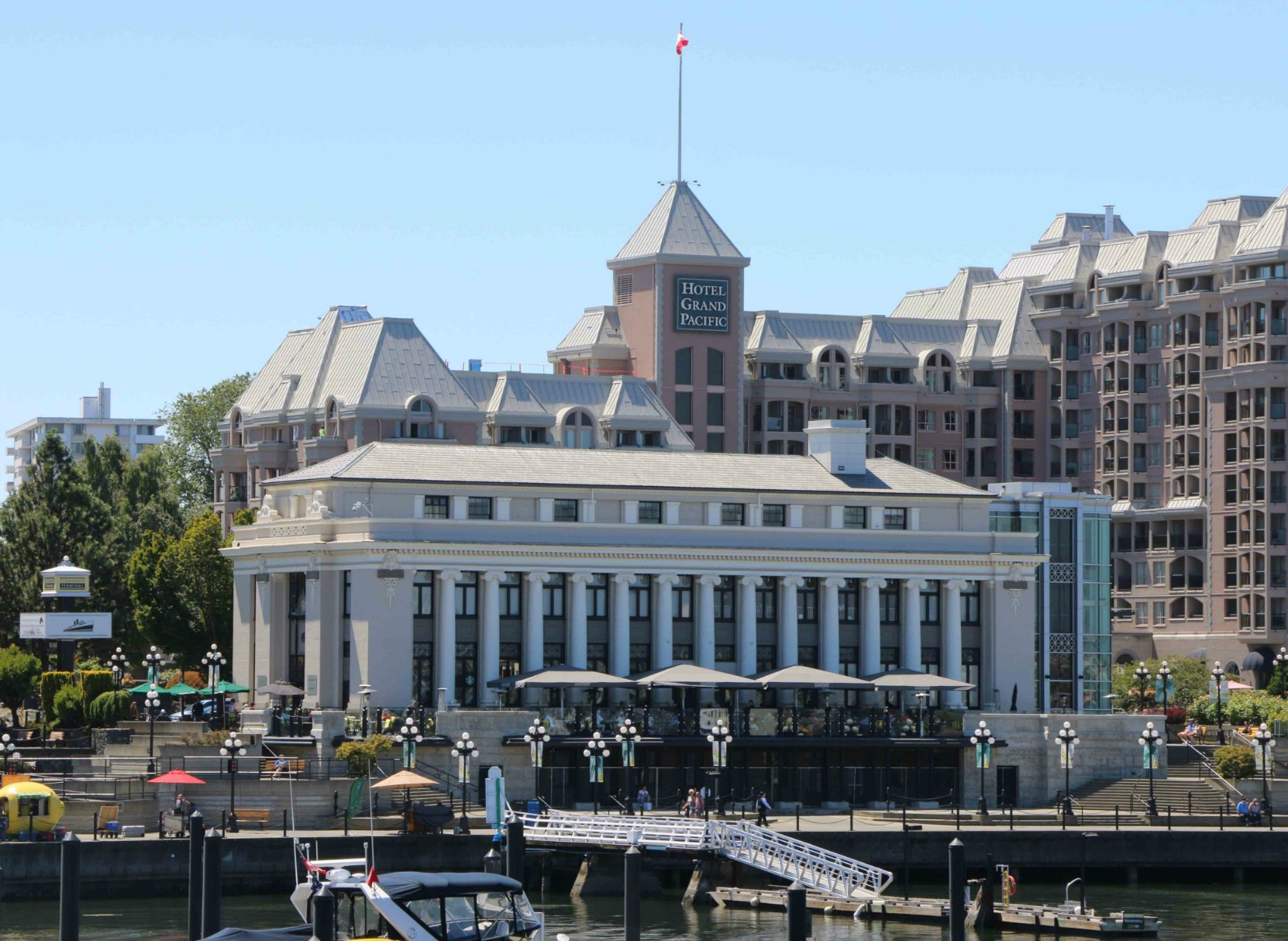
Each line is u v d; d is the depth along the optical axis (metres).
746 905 193.38
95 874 190.00
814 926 184.38
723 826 198.25
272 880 193.88
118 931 173.38
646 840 199.62
